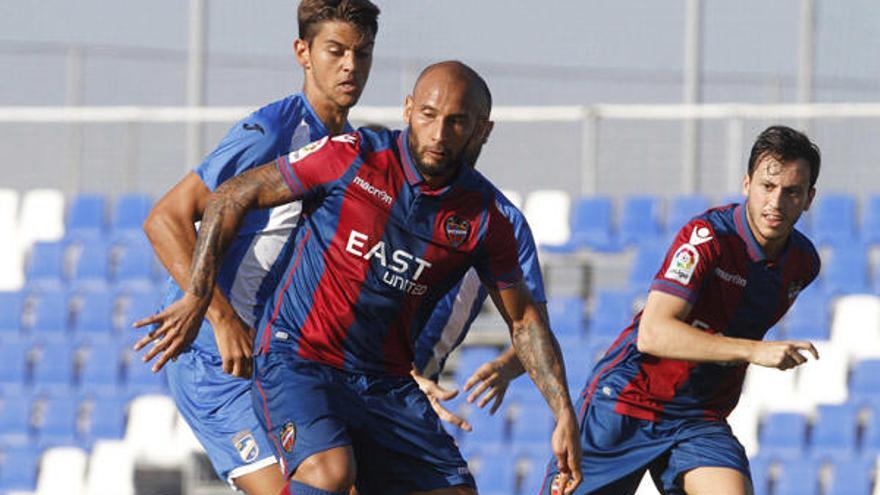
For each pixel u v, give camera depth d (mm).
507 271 18266
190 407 21438
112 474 49875
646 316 21250
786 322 49656
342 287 18062
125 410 52344
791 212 20984
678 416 22656
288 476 18000
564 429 18078
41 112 58875
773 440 45656
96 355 54469
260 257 20625
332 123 20922
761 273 21672
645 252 52875
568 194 57531
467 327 22703
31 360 54750
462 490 18719
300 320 18359
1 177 60781
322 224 18047
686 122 56156
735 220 21750
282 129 20531
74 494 50156
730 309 21844
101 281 58250
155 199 59625
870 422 45812
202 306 17656
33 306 56875
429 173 17375
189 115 57531
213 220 17719
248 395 20953
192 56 60188
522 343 18500
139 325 17516
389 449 18609
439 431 18797
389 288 18047
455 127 17078
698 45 57625
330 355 18328
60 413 52812
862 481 44156
